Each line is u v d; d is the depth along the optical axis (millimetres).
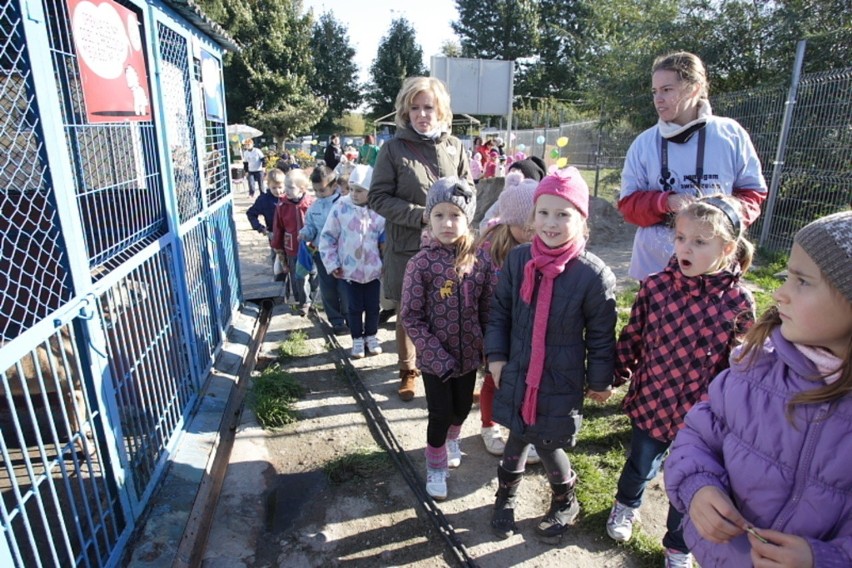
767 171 7473
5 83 1642
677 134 2484
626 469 2312
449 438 2898
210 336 3947
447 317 2557
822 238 1114
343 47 50875
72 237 1898
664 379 2078
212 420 3336
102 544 2145
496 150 16375
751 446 1321
